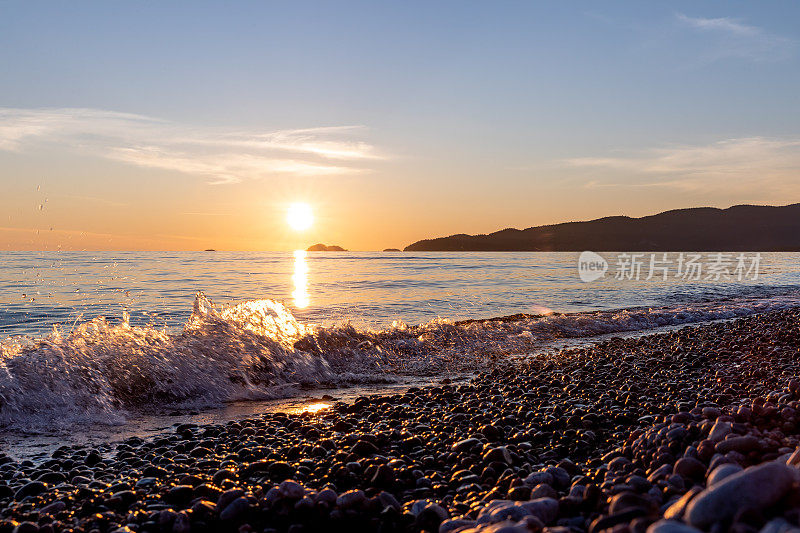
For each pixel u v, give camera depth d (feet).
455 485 16.03
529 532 8.43
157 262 212.84
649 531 7.21
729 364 38.17
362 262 266.36
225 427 25.38
